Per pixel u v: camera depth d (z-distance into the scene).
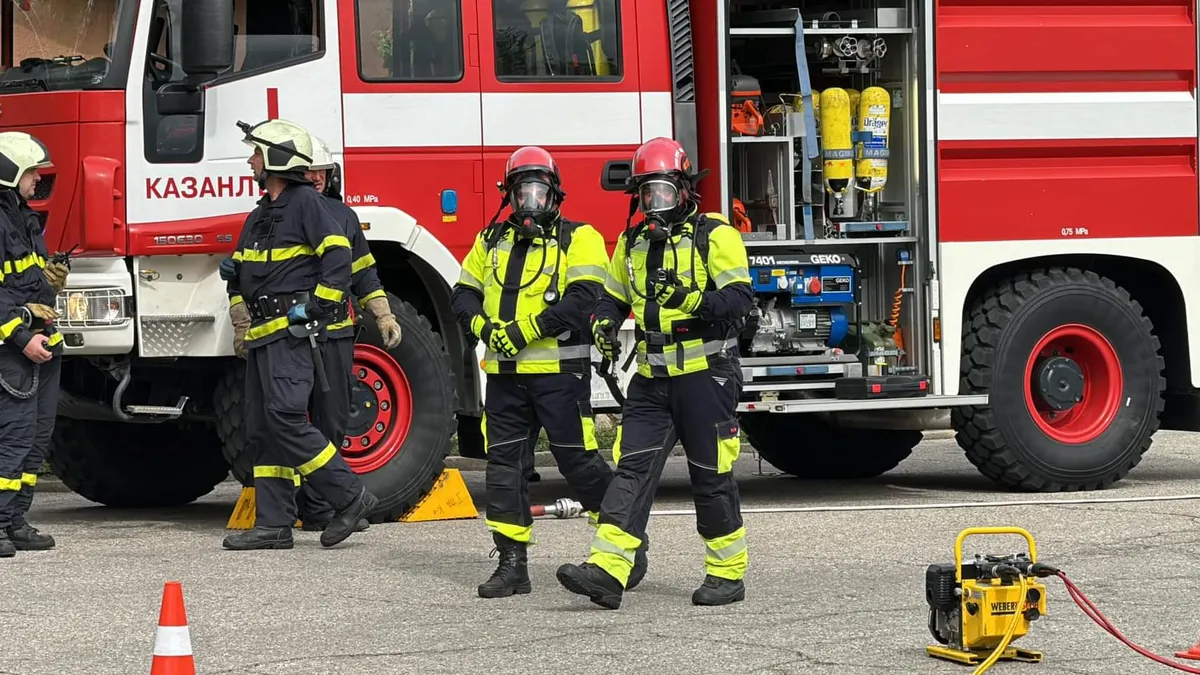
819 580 8.80
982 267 12.20
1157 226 12.54
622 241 8.27
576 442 8.51
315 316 9.78
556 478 14.55
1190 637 7.35
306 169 9.82
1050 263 12.66
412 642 7.34
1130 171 12.49
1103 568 9.09
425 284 11.26
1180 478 13.64
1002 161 12.25
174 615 5.68
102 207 10.17
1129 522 10.76
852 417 12.84
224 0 9.95
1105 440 12.54
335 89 10.71
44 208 10.29
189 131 10.44
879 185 12.15
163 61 10.42
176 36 10.44
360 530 10.57
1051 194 12.31
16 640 7.43
